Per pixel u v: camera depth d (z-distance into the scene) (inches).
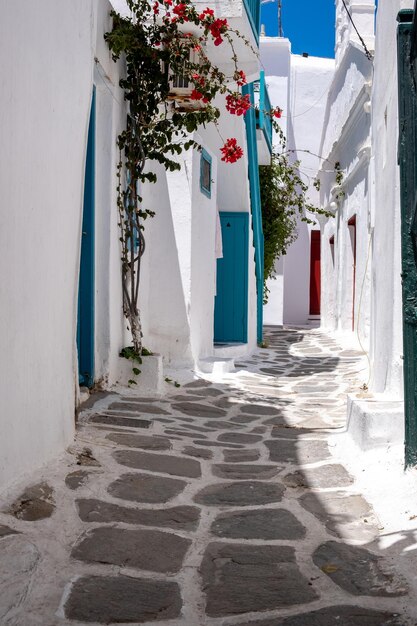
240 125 378.3
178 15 261.4
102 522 120.6
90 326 221.6
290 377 337.4
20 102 125.3
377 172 245.0
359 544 116.1
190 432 196.4
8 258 121.0
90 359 223.1
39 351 137.8
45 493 126.0
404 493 134.8
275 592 97.9
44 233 139.6
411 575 101.3
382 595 96.1
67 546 110.0
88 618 89.0
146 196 295.4
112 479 142.2
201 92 255.9
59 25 147.6
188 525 123.6
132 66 242.2
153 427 194.7
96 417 197.0
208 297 348.2
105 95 232.1
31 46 130.5
